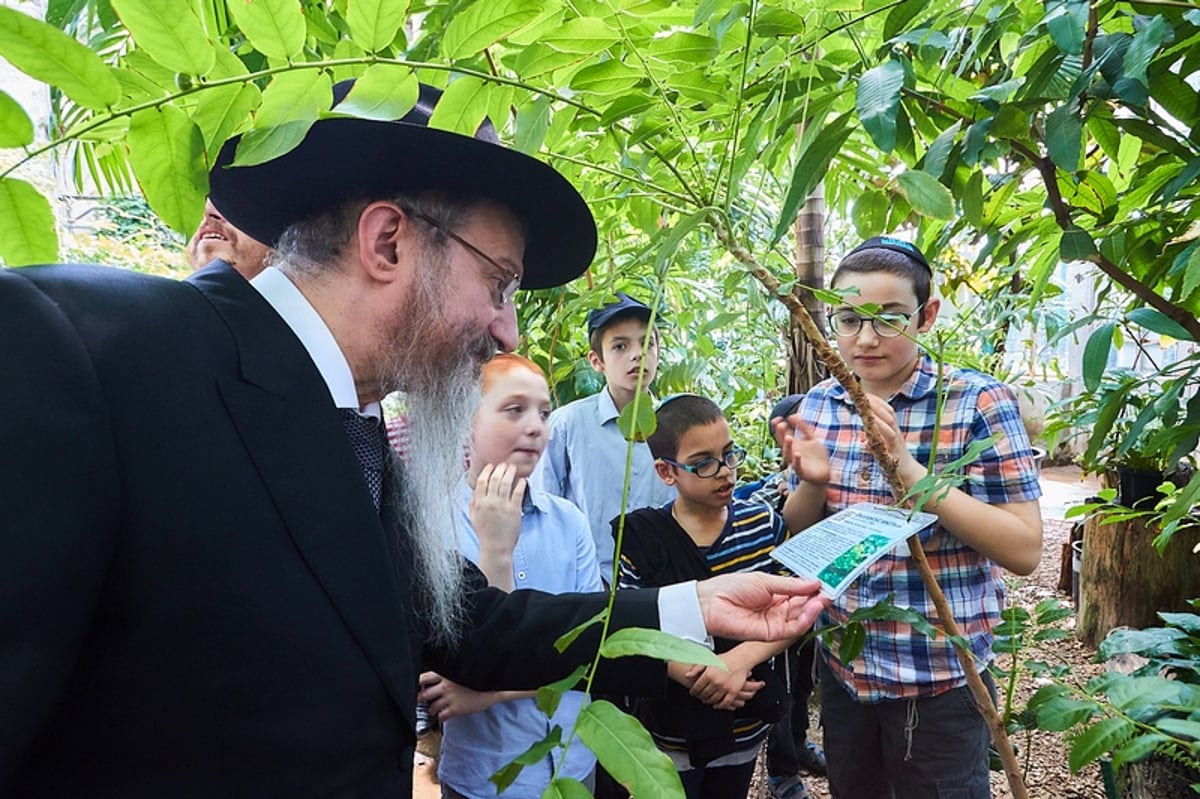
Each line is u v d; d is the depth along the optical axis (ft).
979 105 2.94
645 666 3.00
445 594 2.94
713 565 4.61
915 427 4.18
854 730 4.67
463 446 2.82
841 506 4.48
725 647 4.20
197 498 1.85
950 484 2.50
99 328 1.84
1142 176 3.41
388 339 2.43
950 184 3.02
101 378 1.77
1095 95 2.58
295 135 1.78
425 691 4.02
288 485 2.00
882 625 4.25
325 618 2.00
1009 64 3.00
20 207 1.79
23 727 1.48
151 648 1.81
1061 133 2.54
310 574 2.00
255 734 1.90
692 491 4.57
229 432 1.95
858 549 2.85
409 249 2.39
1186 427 3.36
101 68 1.61
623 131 3.08
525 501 4.72
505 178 2.45
